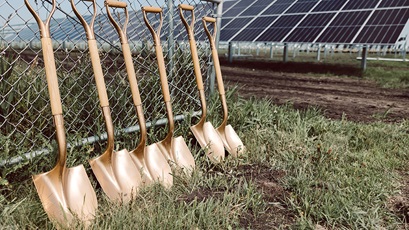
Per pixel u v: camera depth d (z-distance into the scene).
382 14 9.51
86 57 2.65
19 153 2.00
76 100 2.40
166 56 3.13
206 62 3.36
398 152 3.05
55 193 1.76
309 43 9.46
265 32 11.07
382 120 4.45
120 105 2.73
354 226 1.90
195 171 2.39
